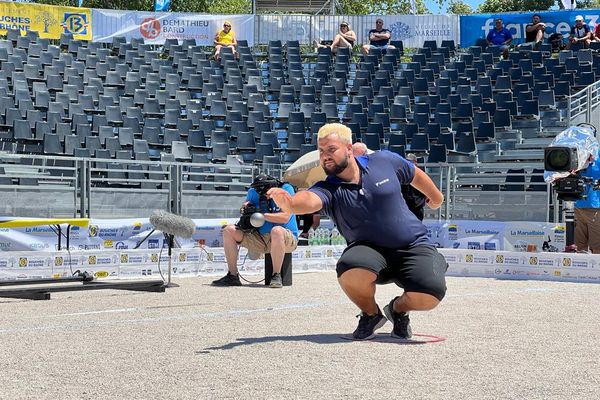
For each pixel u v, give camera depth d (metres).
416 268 5.84
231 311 7.85
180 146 18.17
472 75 24.41
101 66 22.81
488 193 15.95
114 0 44.81
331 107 22.09
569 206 11.73
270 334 6.30
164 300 8.95
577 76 23.56
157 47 28.30
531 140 20.95
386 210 5.83
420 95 23.77
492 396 4.10
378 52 26.42
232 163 17.92
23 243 12.00
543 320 7.14
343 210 5.82
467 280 11.66
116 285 9.50
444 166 16.00
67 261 11.29
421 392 4.18
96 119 19.00
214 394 4.14
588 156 11.02
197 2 47.00
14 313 7.82
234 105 21.77
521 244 13.94
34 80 21.11
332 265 13.51
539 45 25.89
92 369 4.86
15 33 23.72
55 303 8.70
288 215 5.83
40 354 5.41
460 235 14.41
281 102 23.00
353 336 6.03
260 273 12.70
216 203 15.51
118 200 14.23
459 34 27.66
